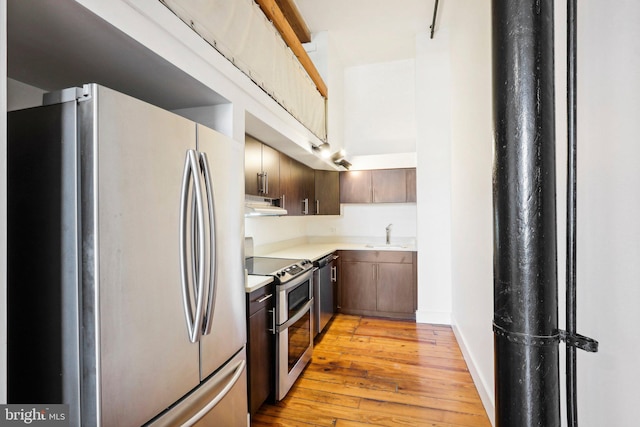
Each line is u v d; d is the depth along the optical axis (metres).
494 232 0.90
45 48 1.13
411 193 4.11
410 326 3.57
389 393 2.20
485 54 1.94
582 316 0.97
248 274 2.15
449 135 3.61
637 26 0.75
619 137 0.80
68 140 0.90
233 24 1.68
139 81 1.41
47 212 0.93
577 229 1.00
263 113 2.04
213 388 1.32
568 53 0.91
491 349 1.88
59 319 0.91
